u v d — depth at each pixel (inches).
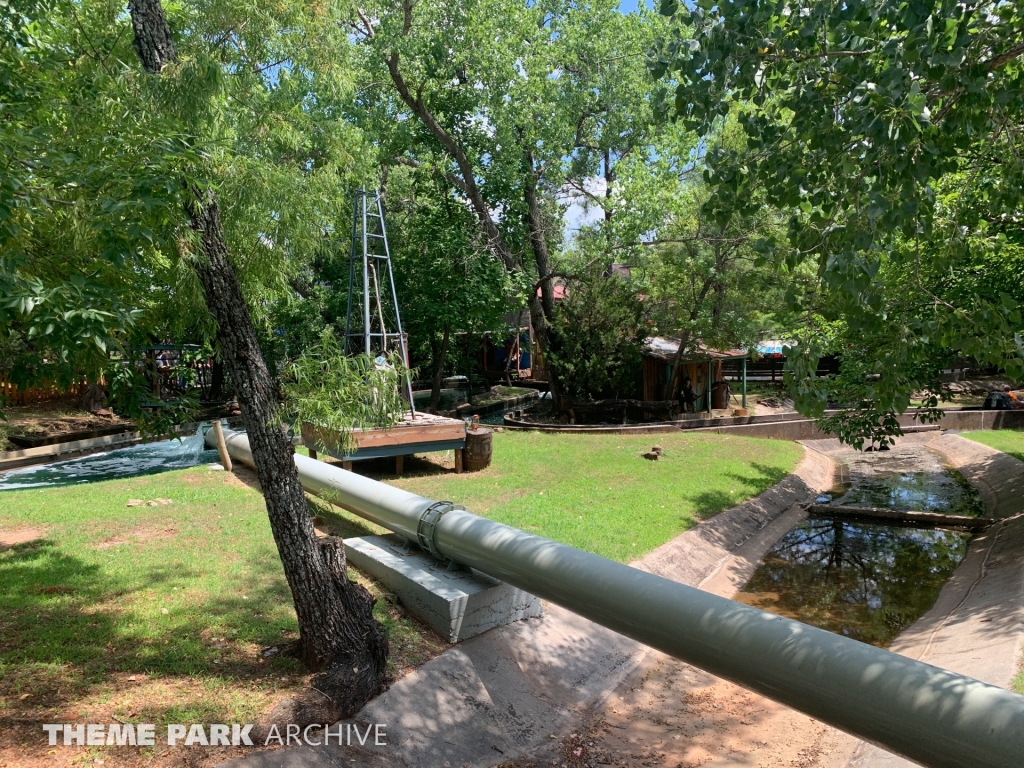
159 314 217.6
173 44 187.5
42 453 616.4
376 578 289.0
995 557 391.9
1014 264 382.0
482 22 770.8
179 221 167.6
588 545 352.5
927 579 395.2
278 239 241.4
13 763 147.3
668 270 818.8
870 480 663.1
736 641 181.0
